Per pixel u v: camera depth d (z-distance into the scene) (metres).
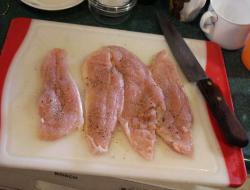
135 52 0.53
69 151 0.43
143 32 0.56
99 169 0.42
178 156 0.44
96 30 0.54
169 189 0.45
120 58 0.50
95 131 0.44
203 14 0.55
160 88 0.49
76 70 0.50
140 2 0.59
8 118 0.45
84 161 0.43
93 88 0.47
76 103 0.46
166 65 0.51
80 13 0.57
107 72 0.49
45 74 0.48
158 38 0.54
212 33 0.55
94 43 0.53
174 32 0.55
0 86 0.47
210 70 0.53
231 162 0.45
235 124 0.45
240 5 0.56
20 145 0.43
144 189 0.46
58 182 0.48
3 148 0.43
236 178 0.44
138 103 0.47
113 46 0.52
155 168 0.43
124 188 0.46
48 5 0.54
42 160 0.42
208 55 0.54
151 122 0.45
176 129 0.46
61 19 0.55
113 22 0.57
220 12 0.55
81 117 0.45
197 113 0.48
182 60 0.52
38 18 0.55
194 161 0.44
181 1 0.55
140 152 0.44
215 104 0.47
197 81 0.50
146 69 0.50
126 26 0.56
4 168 0.44
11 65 0.49
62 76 0.48
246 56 0.54
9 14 0.55
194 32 0.57
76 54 0.51
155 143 0.45
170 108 0.47
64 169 0.42
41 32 0.52
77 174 0.43
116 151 0.44
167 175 0.43
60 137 0.44
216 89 0.49
